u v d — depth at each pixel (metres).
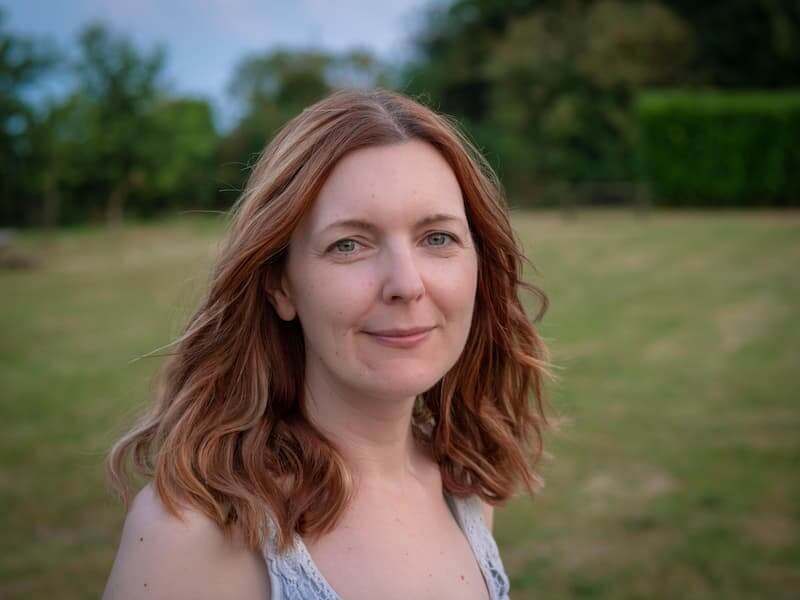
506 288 1.38
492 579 1.30
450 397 1.44
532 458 1.62
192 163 28.91
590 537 3.82
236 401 1.16
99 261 16.28
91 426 5.61
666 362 7.07
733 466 4.62
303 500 1.11
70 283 13.44
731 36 27.97
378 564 1.13
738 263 12.52
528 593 3.32
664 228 17.77
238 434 1.15
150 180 26.41
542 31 29.59
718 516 3.99
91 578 3.48
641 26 28.12
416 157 1.10
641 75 27.77
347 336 1.07
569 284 11.33
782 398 5.91
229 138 30.23
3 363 7.68
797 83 27.67
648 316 9.07
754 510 4.04
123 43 24.83
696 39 28.36
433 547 1.22
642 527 3.90
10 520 4.05
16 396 6.43
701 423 5.39
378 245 1.08
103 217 27.81
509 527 3.96
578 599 3.27
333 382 1.19
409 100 1.16
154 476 1.08
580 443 5.07
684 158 22.02
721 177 21.83
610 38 28.05
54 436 5.39
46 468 4.78
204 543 1.03
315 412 1.21
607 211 23.83
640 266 12.70
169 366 1.22
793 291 10.16
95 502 4.29
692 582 3.39
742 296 10.02
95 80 24.92
